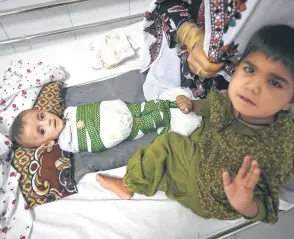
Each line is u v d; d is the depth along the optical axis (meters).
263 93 0.75
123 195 1.13
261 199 0.84
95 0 1.48
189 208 1.07
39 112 1.23
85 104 1.33
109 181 1.15
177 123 1.24
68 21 1.56
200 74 0.91
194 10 1.01
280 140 0.84
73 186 1.17
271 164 0.85
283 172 0.86
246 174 0.73
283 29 0.74
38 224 1.10
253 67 0.76
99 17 1.59
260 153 0.85
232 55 0.83
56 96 1.34
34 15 1.46
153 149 1.11
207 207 0.99
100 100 1.39
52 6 1.37
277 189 0.86
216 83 1.13
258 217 0.83
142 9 1.62
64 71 1.47
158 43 1.28
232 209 0.95
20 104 1.29
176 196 1.08
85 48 1.55
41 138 1.21
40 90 1.35
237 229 1.03
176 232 1.08
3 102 1.29
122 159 1.26
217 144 0.95
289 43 0.72
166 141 1.11
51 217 1.12
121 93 1.40
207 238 1.03
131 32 1.55
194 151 1.07
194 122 1.23
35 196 1.14
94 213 1.12
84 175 1.22
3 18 1.42
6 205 1.09
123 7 1.58
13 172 1.14
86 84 1.44
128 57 1.49
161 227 1.08
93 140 1.22
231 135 0.89
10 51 1.59
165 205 1.12
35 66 1.40
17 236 1.07
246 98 0.78
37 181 1.15
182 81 1.31
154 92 1.35
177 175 1.08
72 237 1.07
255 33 0.76
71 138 1.23
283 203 1.06
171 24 0.99
